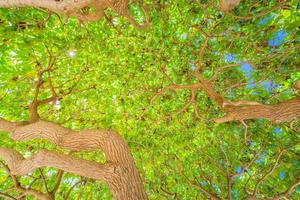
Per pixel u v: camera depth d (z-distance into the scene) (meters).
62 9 3.72
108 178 3.66
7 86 5.96
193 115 7.44
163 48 6.45
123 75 6.80
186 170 7.86
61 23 5.58
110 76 6.73
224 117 4.96
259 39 6.20
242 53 6.54
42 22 5.43
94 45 6.19
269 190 7.37
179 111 6.78
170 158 7.81
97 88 6.89
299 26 5.82
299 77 6.40
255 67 6.45
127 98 7.19
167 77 6.46
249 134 7.38
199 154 7.79
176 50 6.60
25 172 3.95
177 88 6.50
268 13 5.83
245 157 7.56
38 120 4.52
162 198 7.82
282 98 6.65
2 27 5.15
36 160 3.85
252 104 4.79
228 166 7.07
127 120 7.41
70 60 6.27
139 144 7.66
